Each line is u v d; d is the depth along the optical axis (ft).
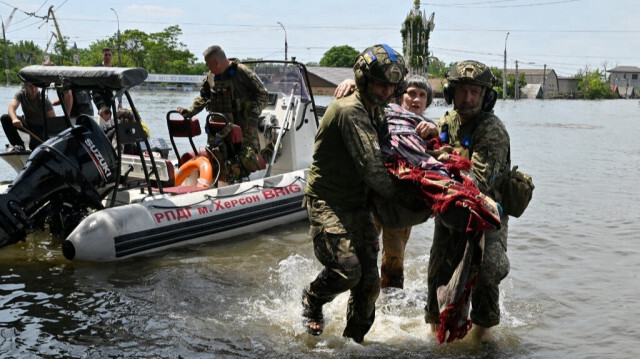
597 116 134.82
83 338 14.62
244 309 16.66
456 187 12.56
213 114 24.56
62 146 20.83
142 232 21.02
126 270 19.71
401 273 17.80
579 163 47.37
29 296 17.19
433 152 13.61
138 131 22.08
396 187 13.19
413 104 17.07
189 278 19.01
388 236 17.35
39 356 13.65
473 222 12.41
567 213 28.76
